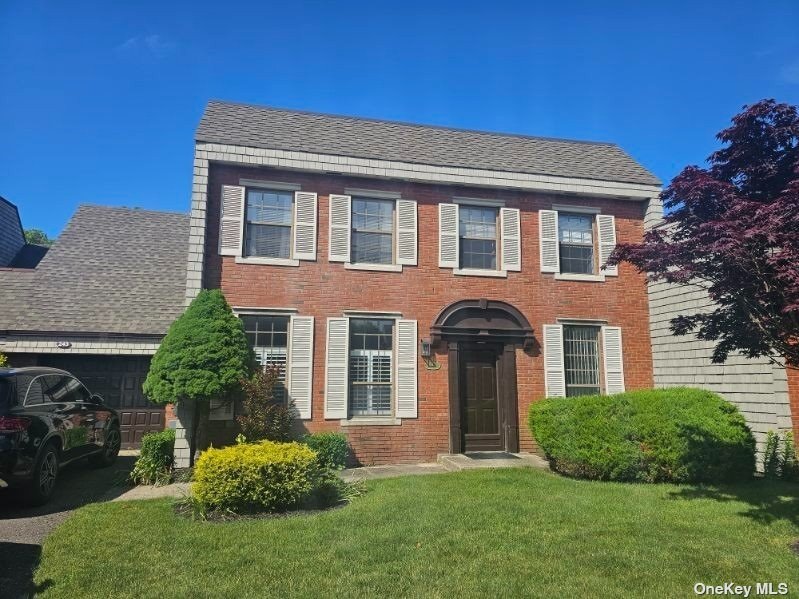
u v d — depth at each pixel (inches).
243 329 399.2
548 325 483.2
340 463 402.3
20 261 700.7
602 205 515.5
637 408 349.4
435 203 479.8
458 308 464.4
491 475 354.9
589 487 319.0
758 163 238.7
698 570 192.9
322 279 446.6
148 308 524.7
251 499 267.7
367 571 190.2
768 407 386.3
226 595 171.8
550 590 175.8
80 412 359.6
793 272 195.0
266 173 449.4
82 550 213.3
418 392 449.1
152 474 356.2
